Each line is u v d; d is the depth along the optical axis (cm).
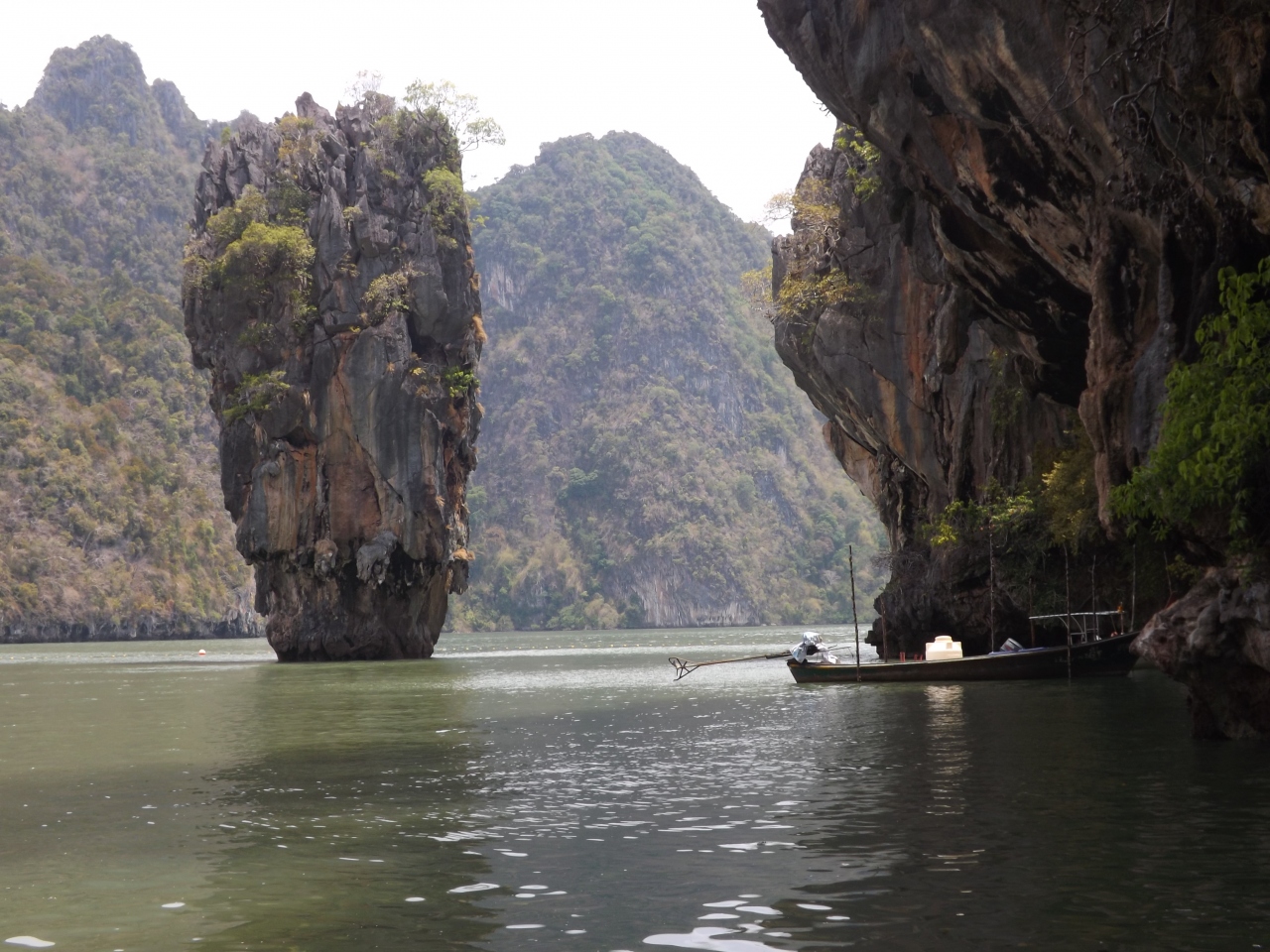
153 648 13525
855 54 3050
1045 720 2733
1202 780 1794
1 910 1230
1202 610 2025
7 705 4169
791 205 6372
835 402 6062
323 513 8031
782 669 5725
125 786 2081
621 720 3148
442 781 2058
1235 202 1983
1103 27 2192
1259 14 1777
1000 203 2873
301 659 8169
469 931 1123
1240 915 1103
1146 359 2159
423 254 8169
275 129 8738
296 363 8056
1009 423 4684
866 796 1773
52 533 18500
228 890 1297
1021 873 1273
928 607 5116
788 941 1067
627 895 1233
